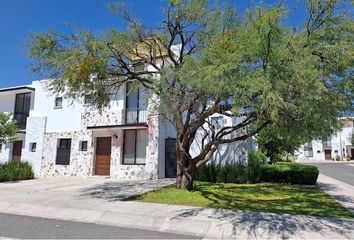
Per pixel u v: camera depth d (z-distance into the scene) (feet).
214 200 34.50
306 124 28.68
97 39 33.04
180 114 36.27
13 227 24.02
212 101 30.37
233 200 35.04
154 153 55.21
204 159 40.57
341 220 25.82
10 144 72.33
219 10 34.73
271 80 21.70
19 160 70.59
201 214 27.86
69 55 32.04
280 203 33.71
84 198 36.04
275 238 21.61
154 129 55.77
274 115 22.50
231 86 22.68
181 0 35.01
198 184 47.55
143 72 39.09
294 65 21.80
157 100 38.88
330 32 25.75
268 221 25.46
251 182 52.11
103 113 60.44
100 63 31.65
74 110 64.03
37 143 66.90
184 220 25.98
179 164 40.91
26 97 73.20
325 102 24.40
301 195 39.86
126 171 57.06
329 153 185.68
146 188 43.19
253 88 21.21
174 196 35.91
